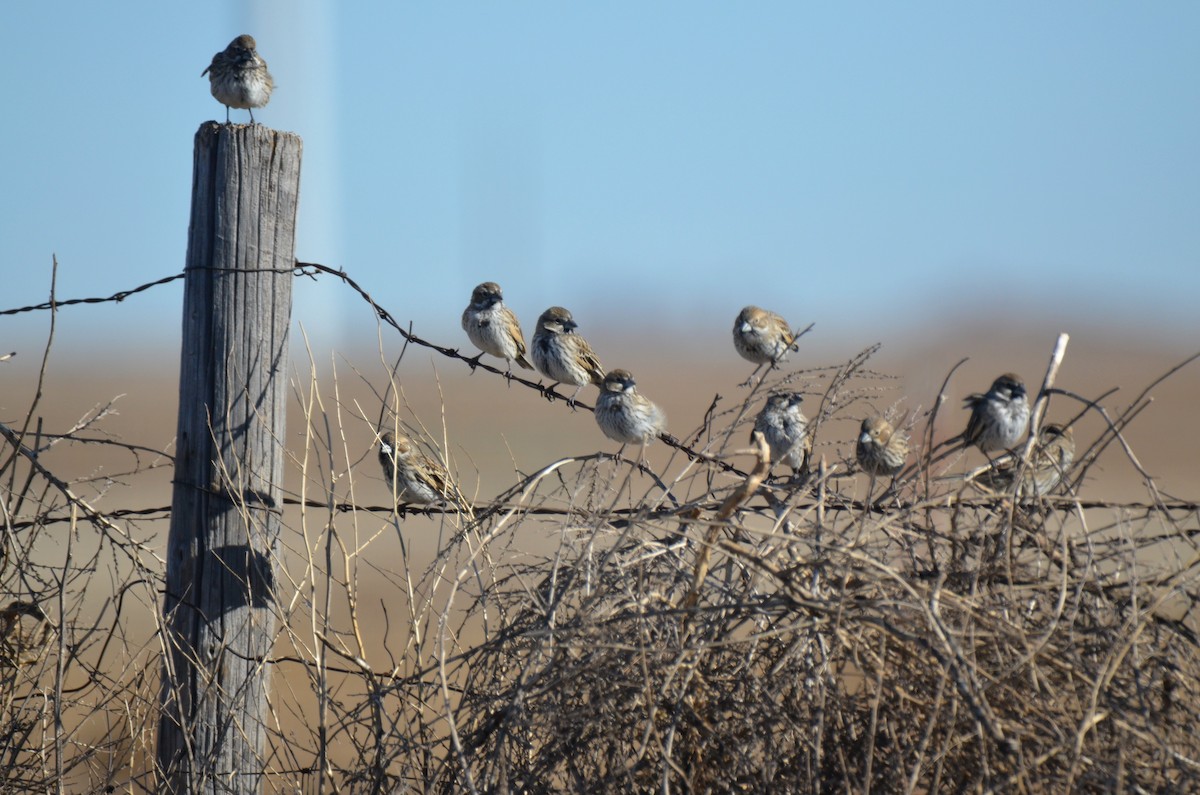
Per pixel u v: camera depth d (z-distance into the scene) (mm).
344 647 10023
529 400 73125
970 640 8062
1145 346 176375
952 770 8250
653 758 8750
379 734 9188
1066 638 8469
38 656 11305
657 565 9844
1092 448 9633
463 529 9867
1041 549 9039
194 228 10922
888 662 8547
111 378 117375
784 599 8258
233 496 10688
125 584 10727
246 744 10539
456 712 8859
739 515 10016
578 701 9062
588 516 9602
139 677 10875
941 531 9617
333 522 10078
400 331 11305
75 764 10664
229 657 10648
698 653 8180
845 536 9328
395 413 10805
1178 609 9094
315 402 12234
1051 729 7895
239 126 10805
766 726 8508
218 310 10820
